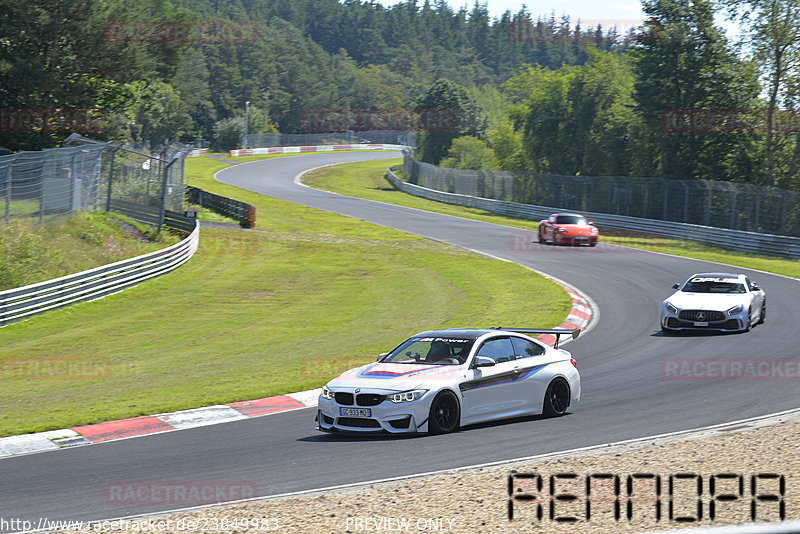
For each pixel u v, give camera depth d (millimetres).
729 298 30406
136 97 79438
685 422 16891
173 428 18531
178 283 46438
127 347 31438
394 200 101250
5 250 40875
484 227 75062
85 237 48625
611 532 10109
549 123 110312
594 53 106000
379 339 31719
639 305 37594
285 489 12828
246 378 24656
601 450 14539
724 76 86125
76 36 69312
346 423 16688
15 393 23703
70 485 13641
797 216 64500
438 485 12453
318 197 100000
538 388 18000
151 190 61938
